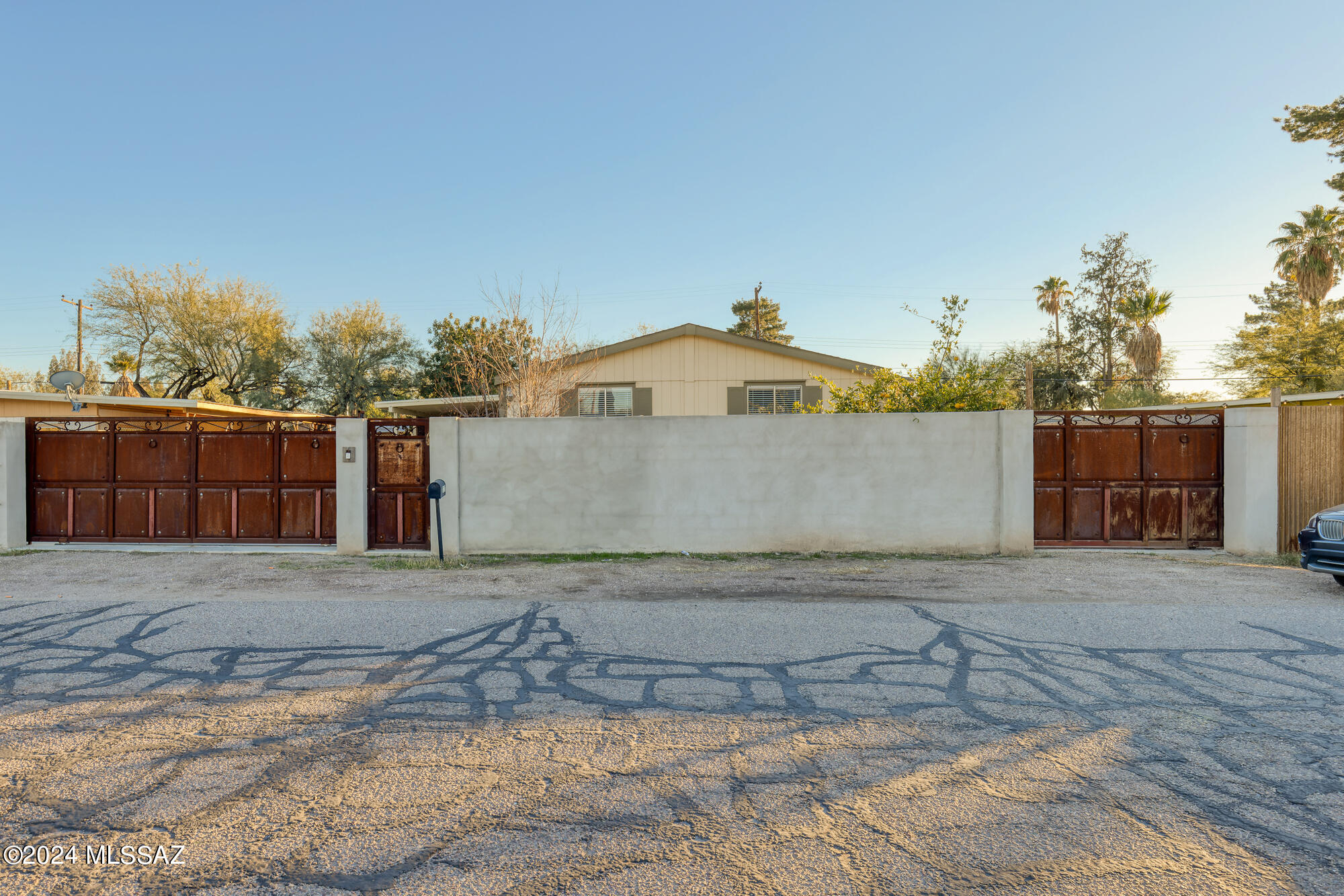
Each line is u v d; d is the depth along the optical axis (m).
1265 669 5.14
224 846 2.81
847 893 2.52
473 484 10.58
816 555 10.26
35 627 6.27
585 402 18.23
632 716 4.25
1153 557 9.97
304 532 10.93
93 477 11.03
